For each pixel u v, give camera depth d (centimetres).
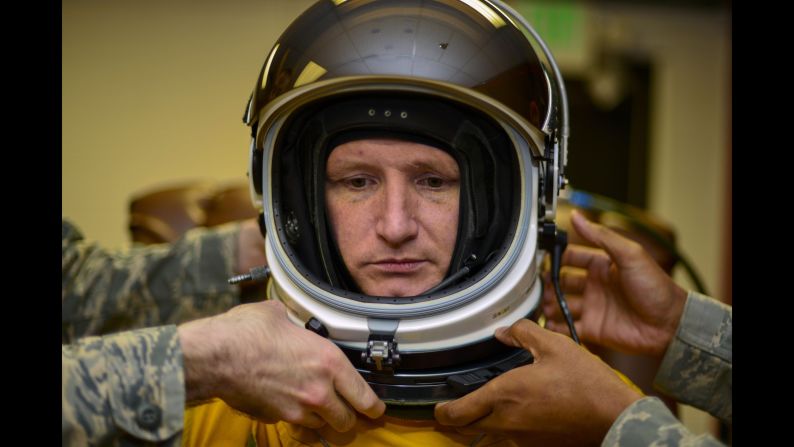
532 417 69
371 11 74
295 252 78
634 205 264
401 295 76
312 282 75
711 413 96
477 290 73
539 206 79
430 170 75
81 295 108
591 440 69
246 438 83
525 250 75
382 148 73
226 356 64
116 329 111
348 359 71
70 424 59
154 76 212
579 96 258
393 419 76
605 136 263
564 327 101
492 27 76
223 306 113
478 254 76
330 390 68
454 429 76
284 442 80
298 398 67
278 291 77
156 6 211
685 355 95
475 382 71
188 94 215
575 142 262
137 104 212
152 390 61
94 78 210
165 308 112
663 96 258
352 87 71
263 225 82
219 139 217
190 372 63
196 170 217
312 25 76
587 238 97
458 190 76
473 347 73
